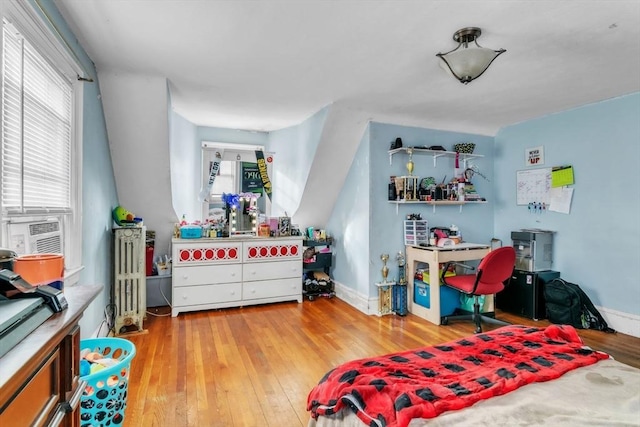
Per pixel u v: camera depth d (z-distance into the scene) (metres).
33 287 0.87
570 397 1.11
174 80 2.71
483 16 1.77
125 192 3.33
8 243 1.39
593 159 3.24
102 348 1.80
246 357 2.50
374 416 1.03
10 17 1.33
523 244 3.59
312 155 3.74
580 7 1.69
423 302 3.51
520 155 3.94
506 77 2.60
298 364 2.40
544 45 2.09
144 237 3.09
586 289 3.29
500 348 1.52
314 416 1.29
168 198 3.50
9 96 1.38
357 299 3.79
